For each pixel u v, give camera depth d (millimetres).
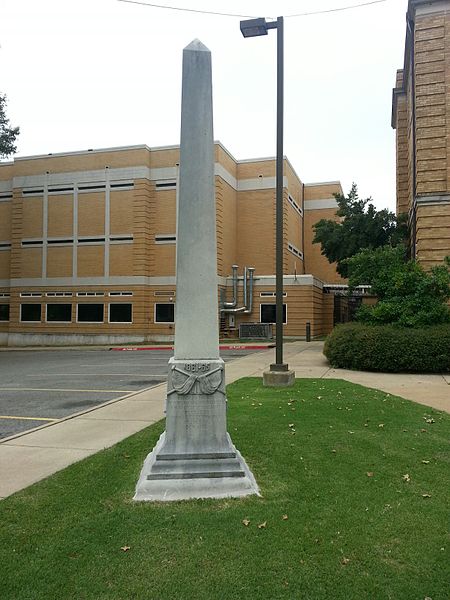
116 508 4062
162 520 3818
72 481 4750
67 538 3580
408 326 14039
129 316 32531
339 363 14383
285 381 10570
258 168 35812
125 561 3270
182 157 4801
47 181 34625
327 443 5887
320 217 43250
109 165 33250
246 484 4340
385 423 6941
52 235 34312
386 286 15000
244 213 35938
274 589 2967
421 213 17719
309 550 3385
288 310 31906
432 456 5430
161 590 2963
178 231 4773
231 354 21438
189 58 4918
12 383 13047
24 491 4523
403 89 24797
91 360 20844
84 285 33469
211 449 4441
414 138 19328
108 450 5840
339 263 26578
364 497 4273
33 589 2979
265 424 6832
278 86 11078
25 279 34812
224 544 3465
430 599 2867
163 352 25672
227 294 33094
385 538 3553
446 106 17766
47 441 6430
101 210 33375
